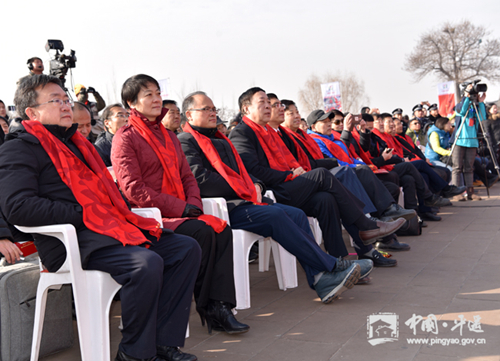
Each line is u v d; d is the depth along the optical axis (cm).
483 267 362
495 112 904
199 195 290
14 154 213
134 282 203
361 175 414
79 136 244
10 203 205
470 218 595
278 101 416
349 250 466
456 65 3447
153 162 278
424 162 602
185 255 226
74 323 302
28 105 230
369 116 628
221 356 230
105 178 234
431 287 320
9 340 227
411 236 511
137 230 225
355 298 308
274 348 236
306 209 348
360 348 227
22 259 255
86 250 209
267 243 405
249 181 331
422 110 919
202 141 333
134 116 285
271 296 329
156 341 216
